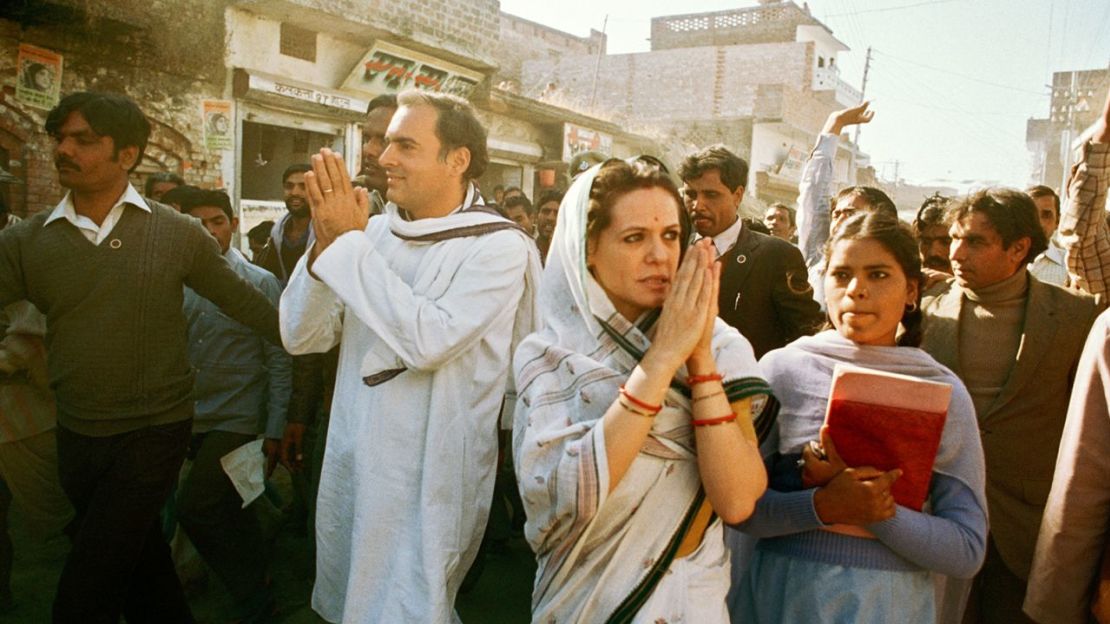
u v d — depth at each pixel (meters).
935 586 2.08
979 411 2.75
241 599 3.50
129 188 2.79
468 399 2.41
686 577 1.66
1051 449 2.67
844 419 1.84
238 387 3.53
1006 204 2.72
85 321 2.72
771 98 23.77
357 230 2.39
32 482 3.78
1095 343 1.97
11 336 3.54
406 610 2.29
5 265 2.72
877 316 1.97
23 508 3.88
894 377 1.83
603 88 28.55
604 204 1.68
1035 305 2.71
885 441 1.81
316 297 2.49
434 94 2.54
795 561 1.94
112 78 7.95
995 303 2.80
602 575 1.64
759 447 1.86
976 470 1.90
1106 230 2.89
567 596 1.67
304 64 9.75
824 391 1.98
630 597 1.62
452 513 2.38
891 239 1.96
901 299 1.98
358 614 2.36
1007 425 2.69
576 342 1.74
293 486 4.55
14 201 7.41
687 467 1.67
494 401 2.46
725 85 27.16
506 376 2.48
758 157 24.44
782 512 1.89
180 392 2.90
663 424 1.65
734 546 2.19
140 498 2.79
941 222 3.67
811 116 26.03
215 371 3.50
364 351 2.51
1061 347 2.63
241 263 3.84
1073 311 2.67
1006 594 2.72
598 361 1.69
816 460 1.87
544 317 1.84
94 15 7.36
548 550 1.71
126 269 2.74
